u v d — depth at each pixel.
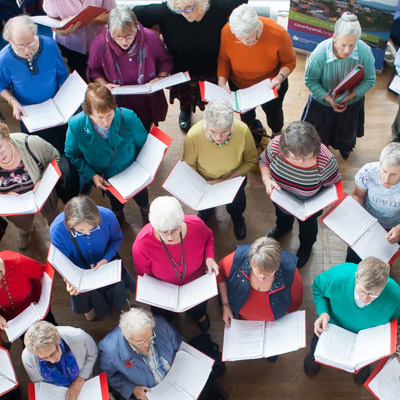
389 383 2.88
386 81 5.07
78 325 3.77
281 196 3.30
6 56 3.58
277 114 4.38
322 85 3.83
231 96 3.82
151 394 3.00
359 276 2.66
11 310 3.10
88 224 2.80
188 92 4.26
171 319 3.77
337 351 2.89
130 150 3.44
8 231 4.25
